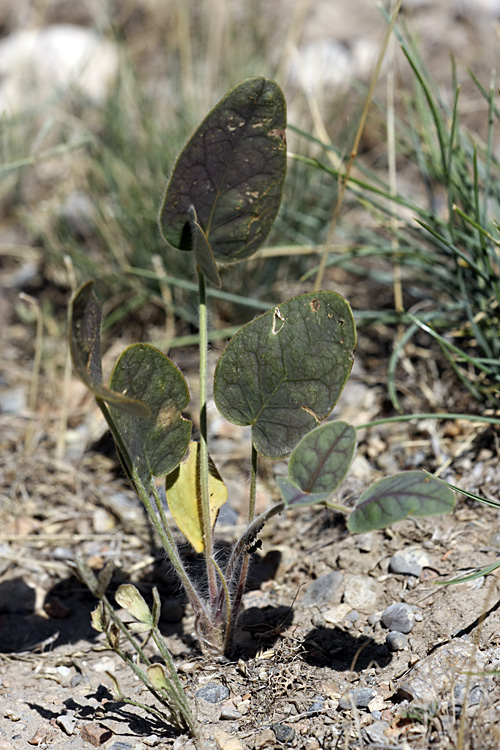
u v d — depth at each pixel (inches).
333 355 18.4
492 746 17.9
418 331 24.1
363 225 27.1
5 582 21.5
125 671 19.9
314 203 26.2
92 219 27.9
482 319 22.2
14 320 27.7
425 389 23.0
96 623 18.4
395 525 21.0
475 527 20.7
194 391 24.3
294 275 26.2
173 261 25.6
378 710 18.6
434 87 23.6
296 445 18.3
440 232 23.1
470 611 19.4
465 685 18.6
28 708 19.4
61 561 21.8
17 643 20.6
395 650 19.3
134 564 21.6
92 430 24.0
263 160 18.7
